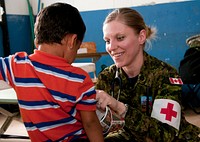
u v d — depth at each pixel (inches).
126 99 44.7
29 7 183.9
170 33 152.7
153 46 156.8
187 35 148.9
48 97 31.5
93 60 122.1
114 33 39.9
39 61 32.6
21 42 179.8
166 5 151.9
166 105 39.6
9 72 33.5
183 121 43.4
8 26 168.9
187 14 147.6
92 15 171.6
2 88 56.9
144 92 42.9
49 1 183.2
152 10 155.7
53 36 33.2
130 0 161.0
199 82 126.3
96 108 35.6
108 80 46.9
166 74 42.1
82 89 32.2
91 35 173.3
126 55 41.0
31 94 32.0
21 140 105.7
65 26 33.4
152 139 38.7
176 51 152.5
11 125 128.6
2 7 161.5
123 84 45.0
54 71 31.9
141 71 42.9
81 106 32.2
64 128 33.3
